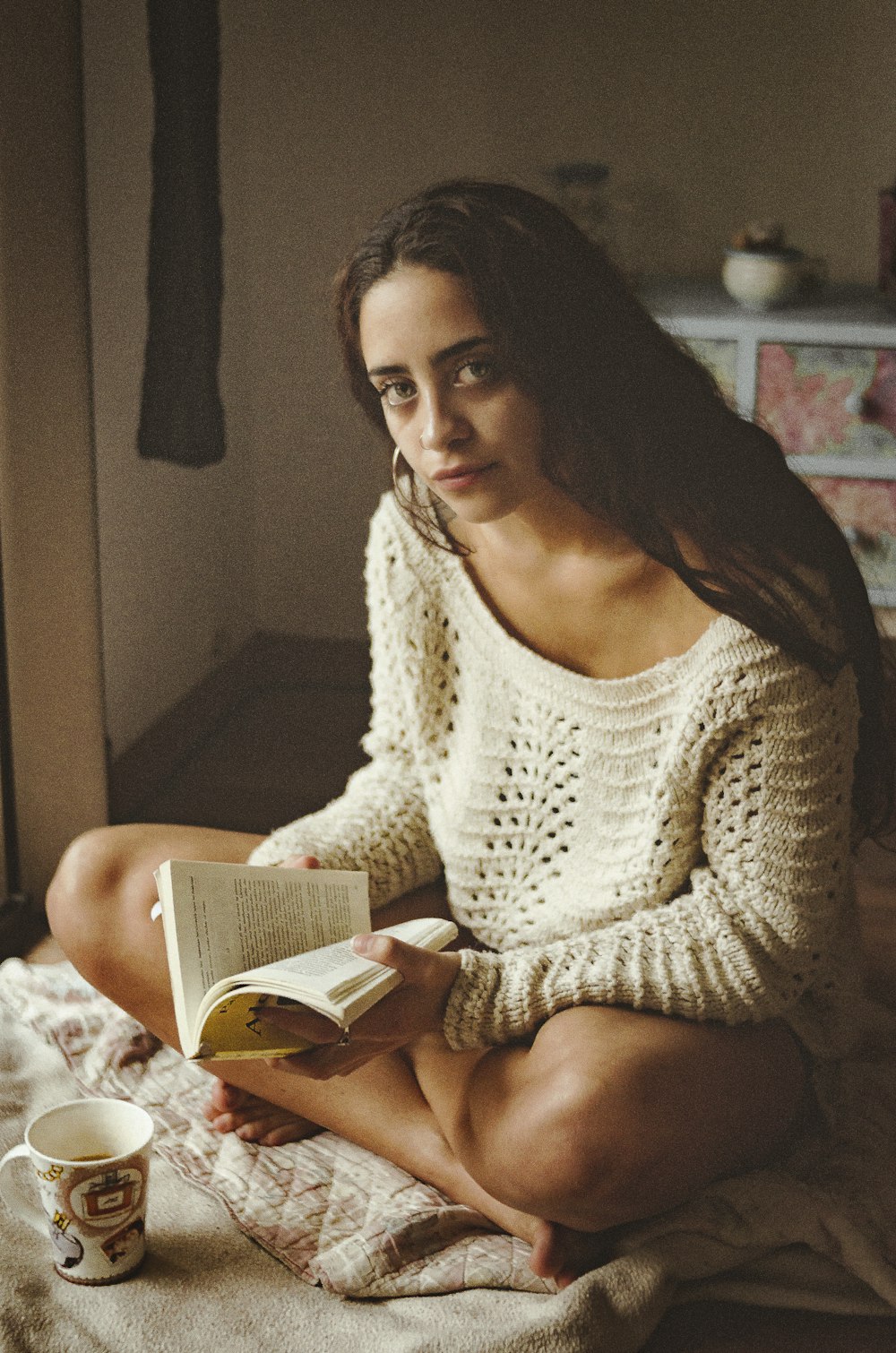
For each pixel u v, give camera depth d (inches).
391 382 42.5
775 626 43.4
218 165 81.0
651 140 93.1
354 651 90.7
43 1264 47.1
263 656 90.7
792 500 46.7
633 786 47.8
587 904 49.3
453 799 52.6
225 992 40.1
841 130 93.3
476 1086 47.1
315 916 44.9
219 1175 51.4
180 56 76.5
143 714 83.1
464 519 43.9
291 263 85.3
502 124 88.8
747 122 93.6
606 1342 43.7
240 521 87.9
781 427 97.4
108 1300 45.5
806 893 45.3
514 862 51.3
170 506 83.0
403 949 42.8
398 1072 51.8
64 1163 44.4
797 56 91.3
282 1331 44.5
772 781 44.8
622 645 47.9
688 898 46.7
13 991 63.3
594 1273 45.5
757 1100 46.5
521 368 41.3
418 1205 49.5
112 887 53.1
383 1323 44.9
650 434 43.9
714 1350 45.1
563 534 47.1
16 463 68.9
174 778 85.9
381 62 84.3
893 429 95.3
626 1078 43.8
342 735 88.8
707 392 45.9
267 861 51.5
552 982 45.8
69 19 64.9
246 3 81.4
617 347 43.3
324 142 83.9
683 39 89.2
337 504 88.7
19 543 70.1
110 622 79.1
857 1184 49.8
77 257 67.7
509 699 50.3
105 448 76.4
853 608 47.4
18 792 73.3
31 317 67.3
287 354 85.3
